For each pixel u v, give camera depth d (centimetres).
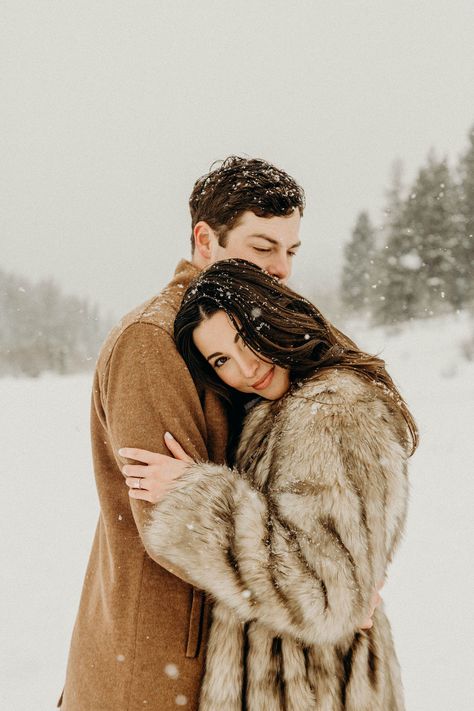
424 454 743
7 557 496
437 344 1902
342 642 136
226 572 118
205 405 145
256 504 123
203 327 135
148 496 127
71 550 509
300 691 129
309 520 118
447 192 2695
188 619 139
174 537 121
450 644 335
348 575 116
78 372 3997
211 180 187
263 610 117
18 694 306
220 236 183
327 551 116
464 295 2559
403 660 322
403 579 420
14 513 611
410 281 2606
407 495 136
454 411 995
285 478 125
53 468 792
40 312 4300
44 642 358
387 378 146
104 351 149
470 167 2766
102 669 144
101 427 156
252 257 182
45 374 3884
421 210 2677
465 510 540
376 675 141
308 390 132
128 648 138
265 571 116
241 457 140
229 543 119
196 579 121
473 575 416
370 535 120
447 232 2653
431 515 538
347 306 3378
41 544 524
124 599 140
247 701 129
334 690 132
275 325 135
